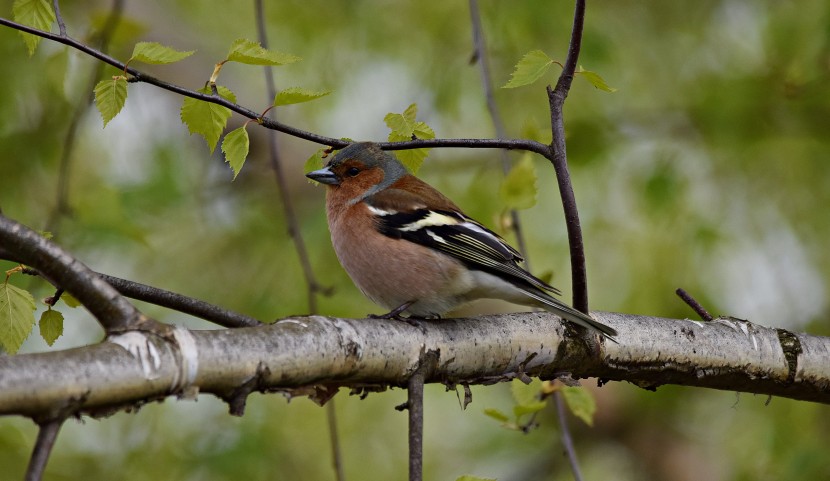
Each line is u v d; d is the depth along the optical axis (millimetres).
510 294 7441
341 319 5957
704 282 13625
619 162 14078
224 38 14219
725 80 13461
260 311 12188
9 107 12109
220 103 6199
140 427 12641
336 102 13867
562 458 14211
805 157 14125
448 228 7723
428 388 13883
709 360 7172
